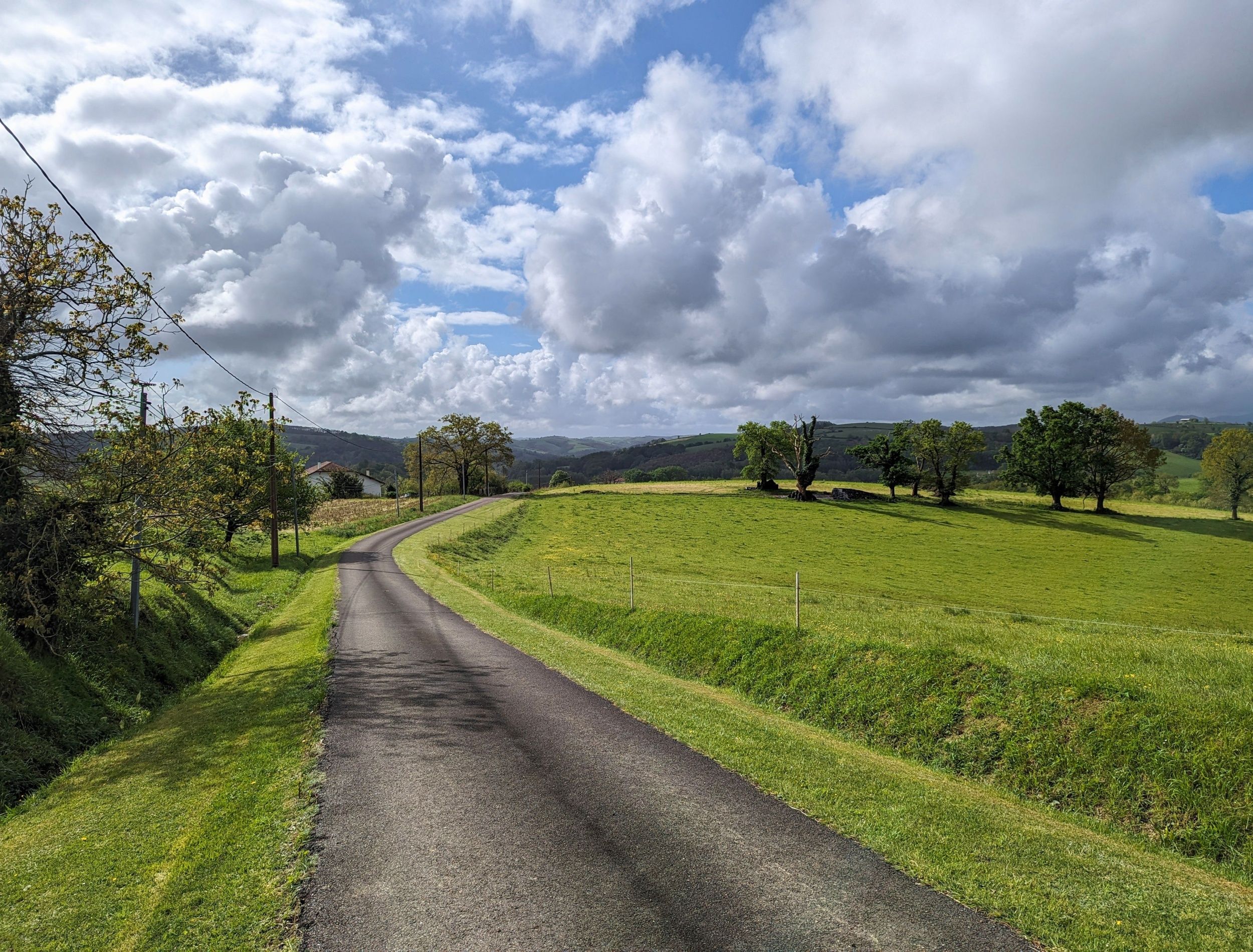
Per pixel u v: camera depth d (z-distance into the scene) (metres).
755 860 7.04
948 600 38.62
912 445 98.62
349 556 53.00
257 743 11.45
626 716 12.44
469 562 50.50
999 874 6.78
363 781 9.41
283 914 6.20
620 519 81.06
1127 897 6.44
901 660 13.41
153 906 6.50
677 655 18.00
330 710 13.22
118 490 18.20
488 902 6.31
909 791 9.02
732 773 9.52
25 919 6.43
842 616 21.11
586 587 32.22
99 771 11.38
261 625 27.92
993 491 115.00
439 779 9.41
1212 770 8.70
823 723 13.12
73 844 8.10
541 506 94.00
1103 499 89.25
